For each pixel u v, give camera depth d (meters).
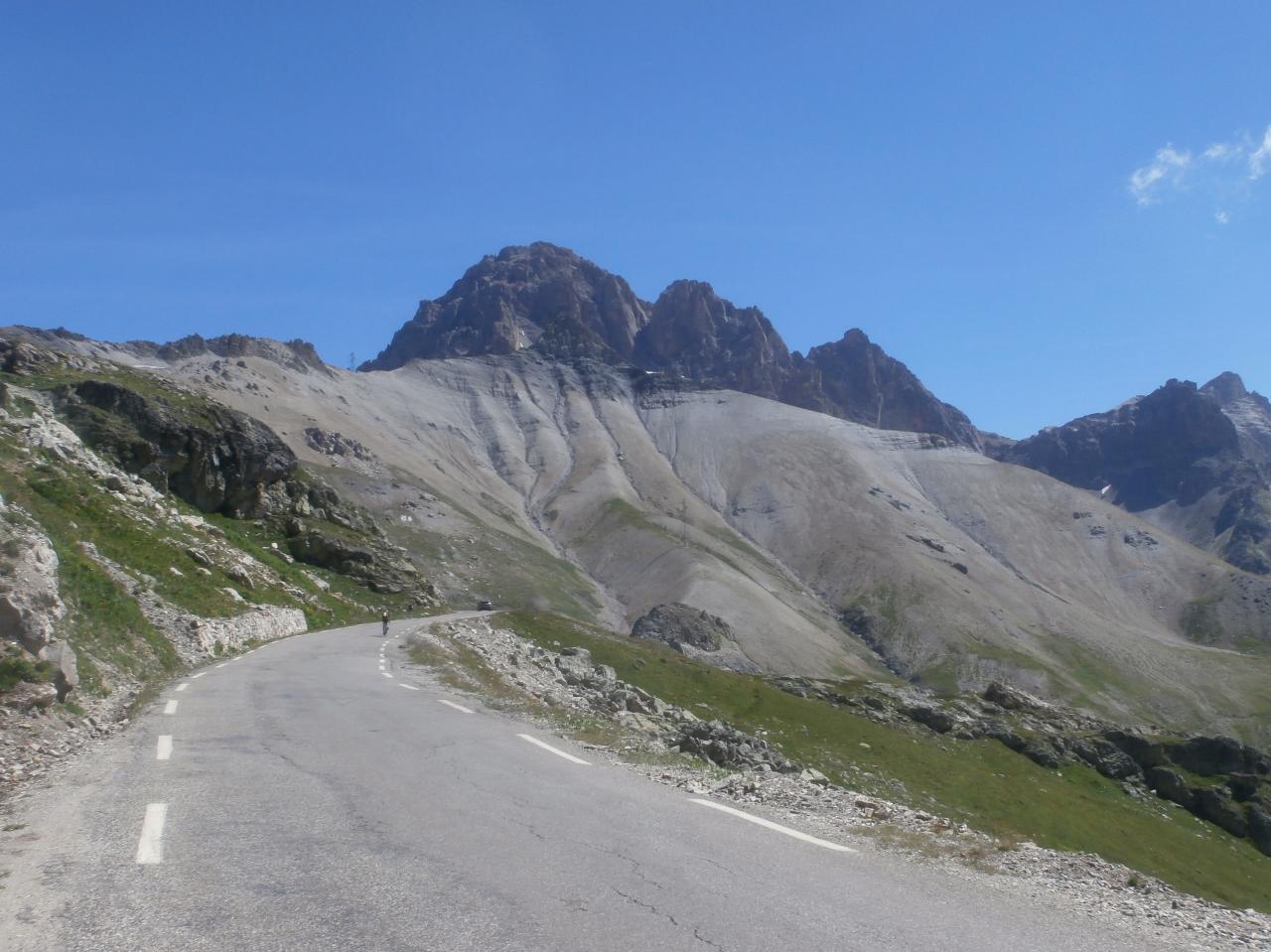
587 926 8.01
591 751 17.67
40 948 7.19
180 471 72.38
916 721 84.19
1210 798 84.25
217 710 20.58
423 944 7.47
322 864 9.53
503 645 53.19
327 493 93.19
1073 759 86.12
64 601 24.25
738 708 66.62
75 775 13.47
